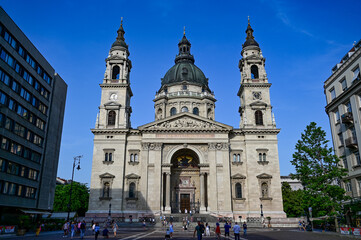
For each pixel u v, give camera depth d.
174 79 92.50
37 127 57.59
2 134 46.00
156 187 67.06
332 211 44.28
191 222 61.62
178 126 71.56
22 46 51.84
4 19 46.19
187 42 102.50
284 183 93.69
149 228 56.06
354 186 47.22
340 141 52.62
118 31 83.44
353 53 48.72
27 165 53.50
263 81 77.06
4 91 46.62
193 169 75.50
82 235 36.06
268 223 61.56
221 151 69.88
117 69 80.38
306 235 40.03
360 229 36.38
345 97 50.09
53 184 64.12
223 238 37.09
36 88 57.31
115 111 73.94
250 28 84.00
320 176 45.22
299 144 48.31
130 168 69.62
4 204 46.41
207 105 88.31
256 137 71.56
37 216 58.16
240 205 67.62
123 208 66.94
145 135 70.75
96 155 69.94
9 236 37.91
